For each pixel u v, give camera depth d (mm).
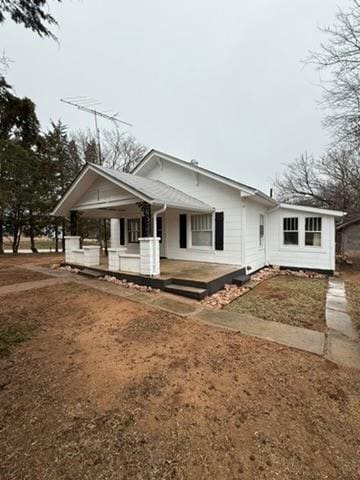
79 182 8992
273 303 5688
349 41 6305
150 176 11398
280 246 10453
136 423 2064
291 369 2912
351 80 6719
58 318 4648
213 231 9195
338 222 14727
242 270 8258
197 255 9648
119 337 3801
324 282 8234
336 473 1628
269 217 10641
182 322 4426
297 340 3730
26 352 3318
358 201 14094
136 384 2605
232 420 2105
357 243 17875
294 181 18141
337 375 2801
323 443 1868
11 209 16000
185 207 7801
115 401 2338
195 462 1710
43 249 22875
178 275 7000
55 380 2672
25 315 4801
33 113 4656
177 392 2479
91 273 8516
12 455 1748
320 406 2287
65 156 18969
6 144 8148
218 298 5918
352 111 7039
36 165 11281
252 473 1628
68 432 1954
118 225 12938
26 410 2207
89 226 19547
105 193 8750
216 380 2684
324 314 4961
